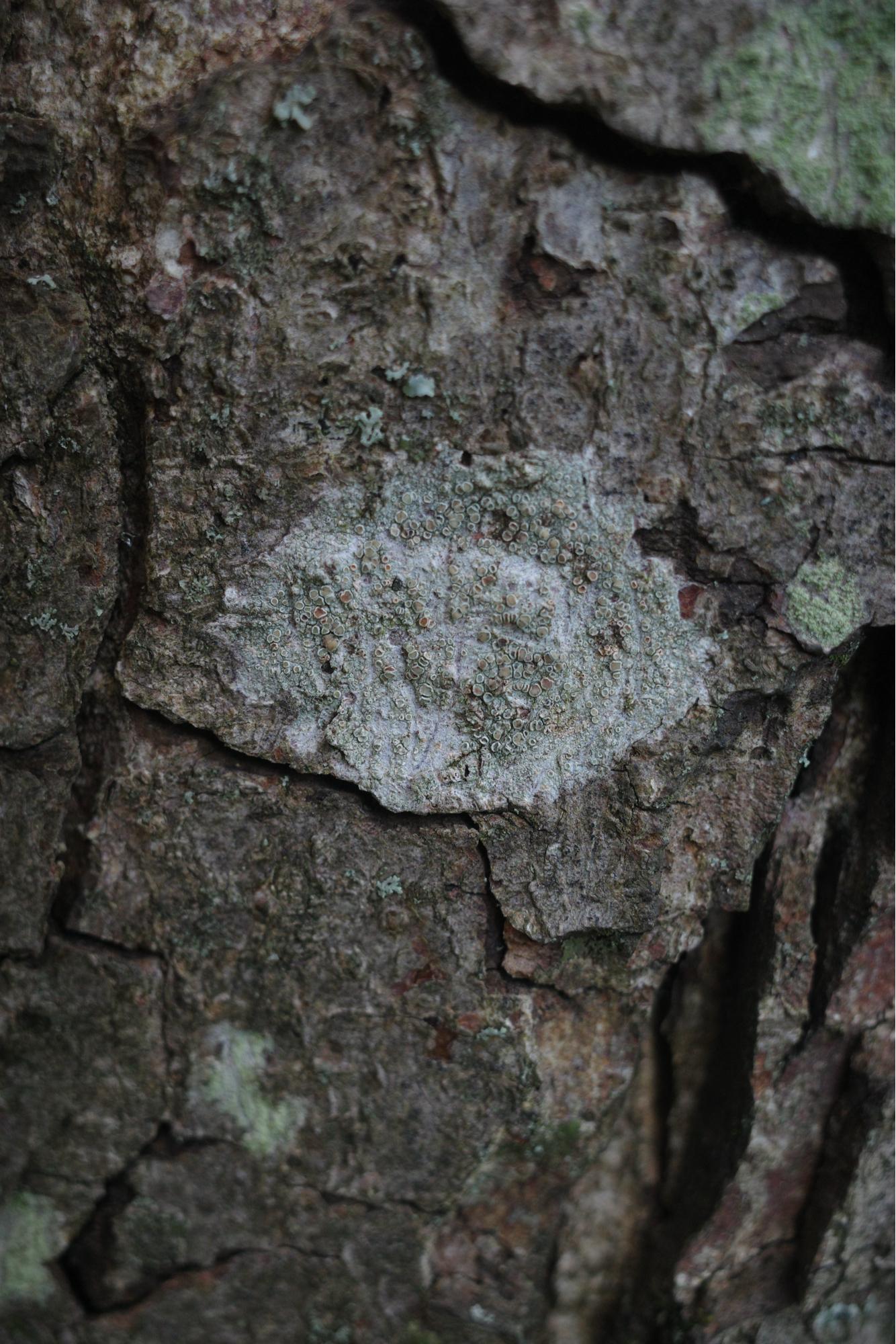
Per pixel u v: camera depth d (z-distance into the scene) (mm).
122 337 148
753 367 149
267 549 150
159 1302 165
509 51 143
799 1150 162
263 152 145
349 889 155
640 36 144
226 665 151
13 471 150
